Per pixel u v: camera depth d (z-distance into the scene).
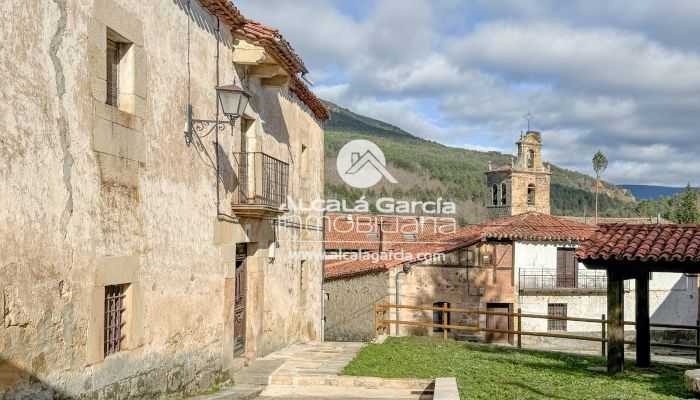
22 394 5.22
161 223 7.92
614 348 11.73
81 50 6.13
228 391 9.52
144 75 7.46
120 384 6.88
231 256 10.50
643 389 10.29
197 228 9.08
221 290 10.04
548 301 25.58
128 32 7.07
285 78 12.22
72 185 5.96
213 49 9.70
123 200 6.95
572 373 11.84
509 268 25.41
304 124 16.28
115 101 7.14
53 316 5.65
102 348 6.46
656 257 11.18
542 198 49.09
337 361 11.86
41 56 5.52
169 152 8.16
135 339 7.25
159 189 7.86
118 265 6.81
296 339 15.42
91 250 6.29
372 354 12.86
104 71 6.54
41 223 5.50
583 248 11.95
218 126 9.87
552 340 25.33
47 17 5.61
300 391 10.03
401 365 11.75
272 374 10.57
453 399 8.10
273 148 13.18
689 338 27.78
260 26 10.50
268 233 12.91
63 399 5.79
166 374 8.06
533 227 26.22
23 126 5.27
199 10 9.17
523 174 48.53
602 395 9.68
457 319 24.45
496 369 11.91
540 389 10.02
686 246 11.26
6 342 5.04
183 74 8.61
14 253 5.14
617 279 11.80
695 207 59.22
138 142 7.30
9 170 5.10
